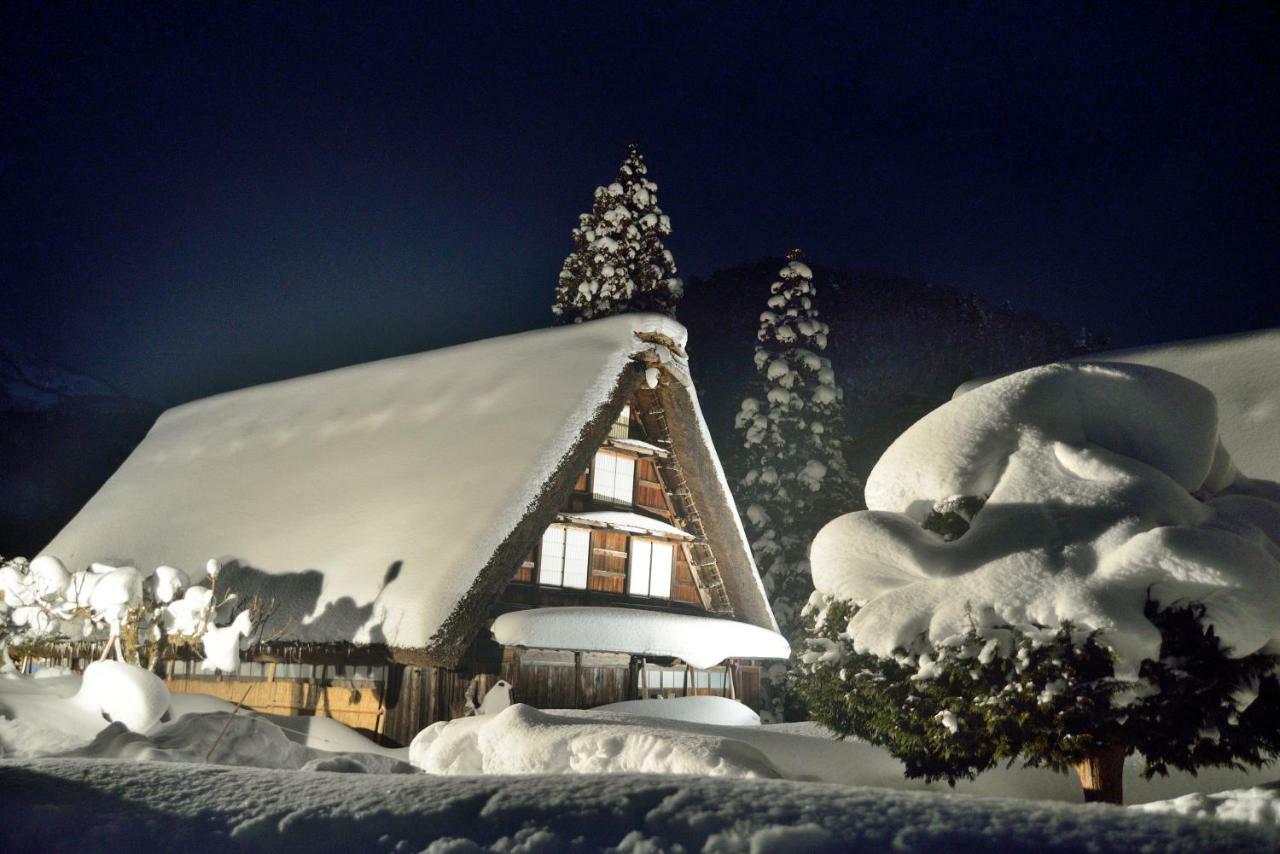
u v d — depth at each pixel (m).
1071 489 9.10
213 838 5.72
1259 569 8.10
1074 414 9.73
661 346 20.73
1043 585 8.52
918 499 9.80
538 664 19.06
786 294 33.72
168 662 20.89
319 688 18.83
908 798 5.81
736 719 20.36
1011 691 8.25
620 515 20.62
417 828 5.57
